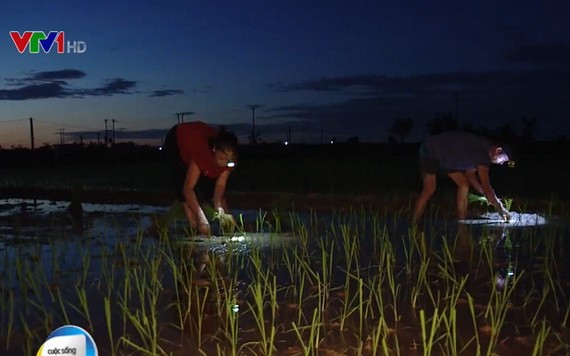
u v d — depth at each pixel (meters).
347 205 10.11
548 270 5.57
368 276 5.53
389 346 3.93
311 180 14.85
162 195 11.81
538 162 21.47
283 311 4.66
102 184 14.56
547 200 9.49
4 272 5.97
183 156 7.48
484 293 4.98
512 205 9.41
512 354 3.79
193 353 3.89
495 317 4.39
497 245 6.73
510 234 7.33
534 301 4.76
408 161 25.67
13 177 18.17
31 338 4.13
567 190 11.38
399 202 9.86
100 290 5.29
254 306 4.77
